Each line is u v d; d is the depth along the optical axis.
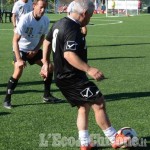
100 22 71.88
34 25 14.48
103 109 9.90
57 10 108.69
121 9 108.12
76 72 9.62
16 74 14.16
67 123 12.38
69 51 9.25
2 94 16.42
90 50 32.19
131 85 18.03
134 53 30.08
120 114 13.35
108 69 22.61
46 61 10.52
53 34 9.73
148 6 120.31
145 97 15.75
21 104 14.77
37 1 14.38
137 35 46.97
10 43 37.59
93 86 9.66
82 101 9.68
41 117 13.05
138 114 13.36
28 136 11.21
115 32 51.22
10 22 71.94
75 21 9.51
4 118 12.98
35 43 14.98
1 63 25.05
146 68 22.86
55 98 15.07
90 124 12.19
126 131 10.12
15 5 20.70
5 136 11.23
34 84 18.55
